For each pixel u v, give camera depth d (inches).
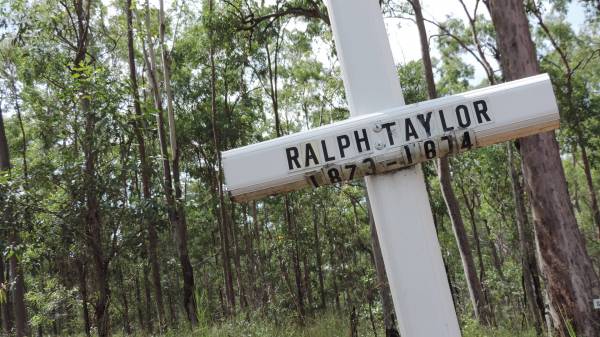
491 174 936.3
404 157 51.2
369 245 997.2
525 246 544.1
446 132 50.8
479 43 745.0
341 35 56.5
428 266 52.2
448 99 51.8
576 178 1400.1
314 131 52.7
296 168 52.1
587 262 291.6
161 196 302.2
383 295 404.2
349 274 700.7
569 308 289.1
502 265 1163.3
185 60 937.5
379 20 56.7
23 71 660.7
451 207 598.5
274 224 1258.0
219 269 1231.5
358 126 52.1
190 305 514.9
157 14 743.7
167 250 877.2
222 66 951.6
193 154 1119.6
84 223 285.0
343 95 808.9
